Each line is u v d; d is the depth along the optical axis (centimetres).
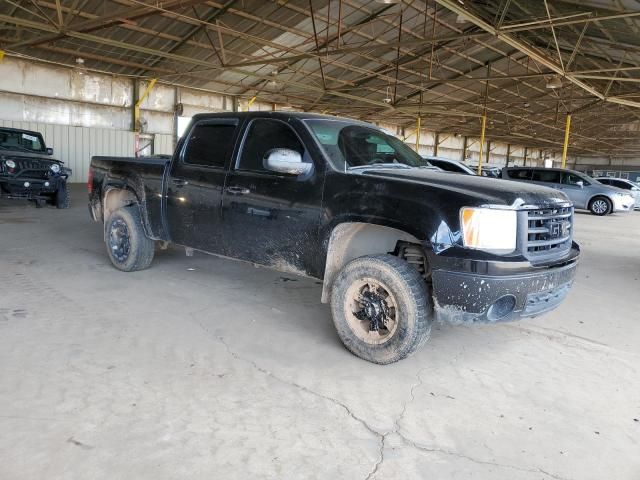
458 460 248
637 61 1891
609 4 1291
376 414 288
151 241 561
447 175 388
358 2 1673
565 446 265
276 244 413
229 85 2364
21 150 1099
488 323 328
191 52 1891
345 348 381
